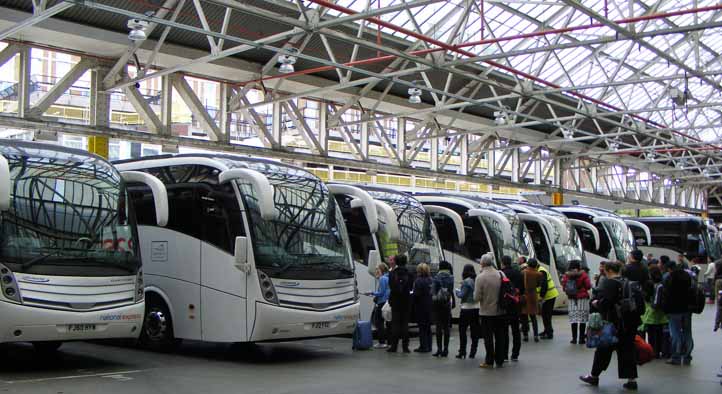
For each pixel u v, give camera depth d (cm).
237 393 892
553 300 1566
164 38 1805
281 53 1670
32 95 2094
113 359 1168
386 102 2673
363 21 1684
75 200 1026
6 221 948
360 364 1166
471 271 1244
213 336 1163
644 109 2544
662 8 2388
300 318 1153
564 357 1264
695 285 1199
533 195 3719
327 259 1226
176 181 1256
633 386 968
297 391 912
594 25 1650
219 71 2167
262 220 1161
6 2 1634
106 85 1959
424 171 2938
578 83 2848
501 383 998
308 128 2514
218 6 1795
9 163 981
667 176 4916
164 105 2116
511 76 2609
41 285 959
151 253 1263
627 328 965
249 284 1128
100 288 1020
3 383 922
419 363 1181
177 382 960
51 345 1234
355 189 1472
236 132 2638
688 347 1199
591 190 4194
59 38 1789
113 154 2525
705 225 3152
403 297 1313
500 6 2192
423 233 1672
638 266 1251
